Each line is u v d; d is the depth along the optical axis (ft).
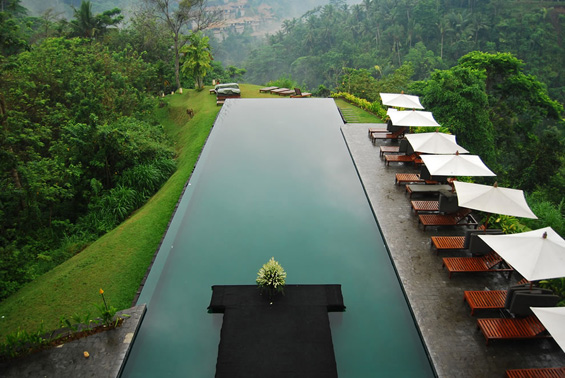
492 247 25.02
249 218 38.19
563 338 18.16
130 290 32.27
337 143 57.47
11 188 49.37
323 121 68.23
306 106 78.59
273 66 427.74
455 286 28.63
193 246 34.04
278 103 81.76
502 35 282.97
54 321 29.30
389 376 22.43
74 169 53.67
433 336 24.43
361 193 42.78
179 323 26.35
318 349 23.08
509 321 24.29
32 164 52.65
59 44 104.83
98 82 82.12
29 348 24.39
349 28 376.68
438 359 22.86
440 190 36.94
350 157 52.39
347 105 89.56
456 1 329.93
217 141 59.21
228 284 29.53
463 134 92.48
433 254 32.17
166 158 64.49
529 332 23.48
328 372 21.65
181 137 80.79
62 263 40.65
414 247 33.06
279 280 27.07
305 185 44.68
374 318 26.43
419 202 38.01
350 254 32.73
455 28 307.58
